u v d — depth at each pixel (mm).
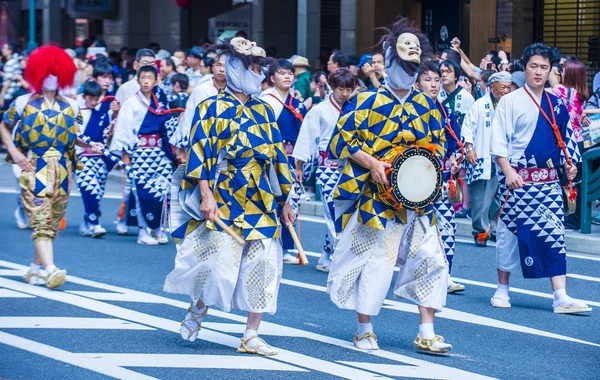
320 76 21234
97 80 19328
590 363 10266
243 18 34031
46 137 13016
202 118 9812
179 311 12094
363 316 10484
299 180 14875
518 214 12492
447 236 13320
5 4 45281
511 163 12500
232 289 9867
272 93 15398
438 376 9586
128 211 17969
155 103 17125
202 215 9891
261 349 10164
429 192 10039
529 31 27438
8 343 10500
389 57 10016
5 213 20359
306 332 11242
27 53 28984
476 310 12633
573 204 12586
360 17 29578
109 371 9523
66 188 13266
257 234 9828
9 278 13867
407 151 9961
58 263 15195
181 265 9977
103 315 11812
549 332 11555
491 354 10523
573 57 18516
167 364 9773
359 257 10219
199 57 23703
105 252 16281
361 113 10062
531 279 14641
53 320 11516
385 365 9914
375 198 10062
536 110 12359
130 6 40875
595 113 18172
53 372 9484
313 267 15484
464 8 28266
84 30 43531
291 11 37125
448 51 17016
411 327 11656
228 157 9836
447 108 13203
